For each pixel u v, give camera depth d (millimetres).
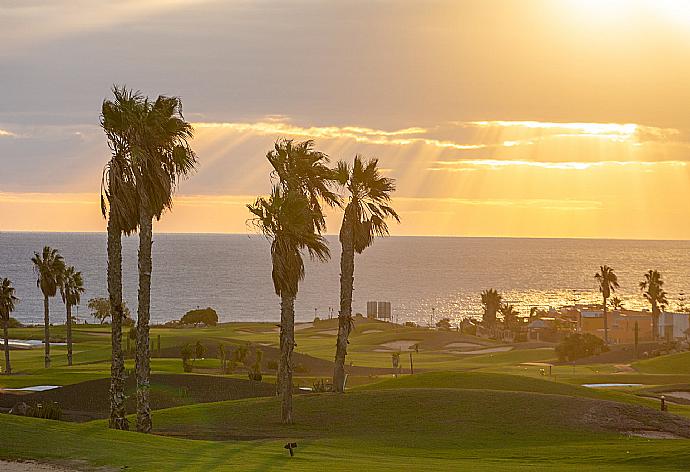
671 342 156500
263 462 27641
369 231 54469
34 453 26828
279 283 43531
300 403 46844
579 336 142375
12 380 75750
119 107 38500
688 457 31781
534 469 28703
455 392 47906
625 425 41125
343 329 54062
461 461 31156
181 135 39781
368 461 29844
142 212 38906
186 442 32000
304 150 47750
